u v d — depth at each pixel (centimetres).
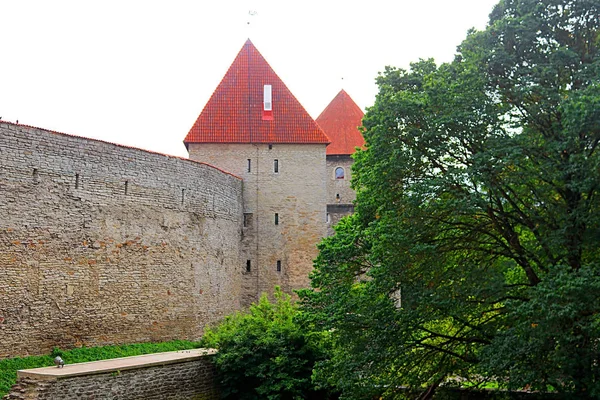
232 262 4081
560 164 1864
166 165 3366
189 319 3478
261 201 4353
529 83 1962
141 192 3178
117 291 3008
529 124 2022
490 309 2022
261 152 4391
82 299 2822
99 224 2923
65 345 2733
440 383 2362
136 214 3141
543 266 1955
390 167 2019
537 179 1942
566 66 2016
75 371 2192
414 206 1995
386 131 2058
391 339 2002
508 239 2038
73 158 2811
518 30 2038
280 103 4538
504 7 2205
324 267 2366
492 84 2058
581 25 2086
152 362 2453
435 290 1950
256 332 2733
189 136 4356
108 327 2950
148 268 3200
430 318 1995
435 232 2047
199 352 2848
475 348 2133
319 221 4375
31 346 2581
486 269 1945
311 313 2389
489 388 2377
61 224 2736
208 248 3716
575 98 1803
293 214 4366
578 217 1834
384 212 2078
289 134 4428
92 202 2894
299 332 2703
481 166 1884
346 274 2369
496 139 1939
